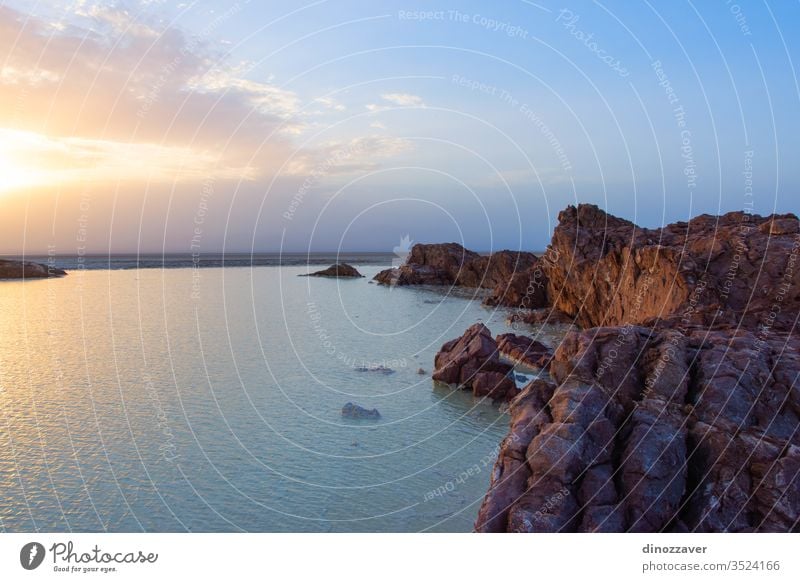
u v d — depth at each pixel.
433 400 27.83
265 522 15.77
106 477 18.39
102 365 33.03
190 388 28.72
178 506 16.56
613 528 12.64
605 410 15.70
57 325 46.31
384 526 15.63
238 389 28.75
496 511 13.23
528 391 17.53
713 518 12.92
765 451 13.75
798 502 12.68
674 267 35.88
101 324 47.09
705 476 13.71
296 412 25.39
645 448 14.02
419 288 91.00
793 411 15.52
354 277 114.50
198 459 20.00
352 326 49.12
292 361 35.06
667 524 12.89
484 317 56.44
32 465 19.17
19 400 26.17
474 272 94.88
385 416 25.30
